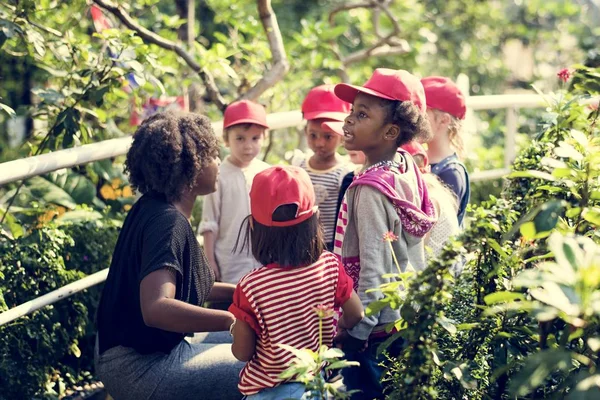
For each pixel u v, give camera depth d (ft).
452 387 9.04
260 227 9.10
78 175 17.79
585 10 45.34
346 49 31.14
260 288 9.01
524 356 8.92
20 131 23.66
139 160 10.24
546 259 9.13
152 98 18.65
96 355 10.52
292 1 32.37
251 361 9.38
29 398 12.12
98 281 12.64
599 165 8.37
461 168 12.78
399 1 32.07
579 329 7.11
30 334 12.15
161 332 10.05
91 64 15.84
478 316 9.09
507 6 42.57
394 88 10.52
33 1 14.62
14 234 13.35
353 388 10.94
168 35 20.03
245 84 20.25
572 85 12.83
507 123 20.67
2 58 21.13
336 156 14.73
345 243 10.55
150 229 9.86
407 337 8.14
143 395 10.16
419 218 10.29
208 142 10.41
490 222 8.26
